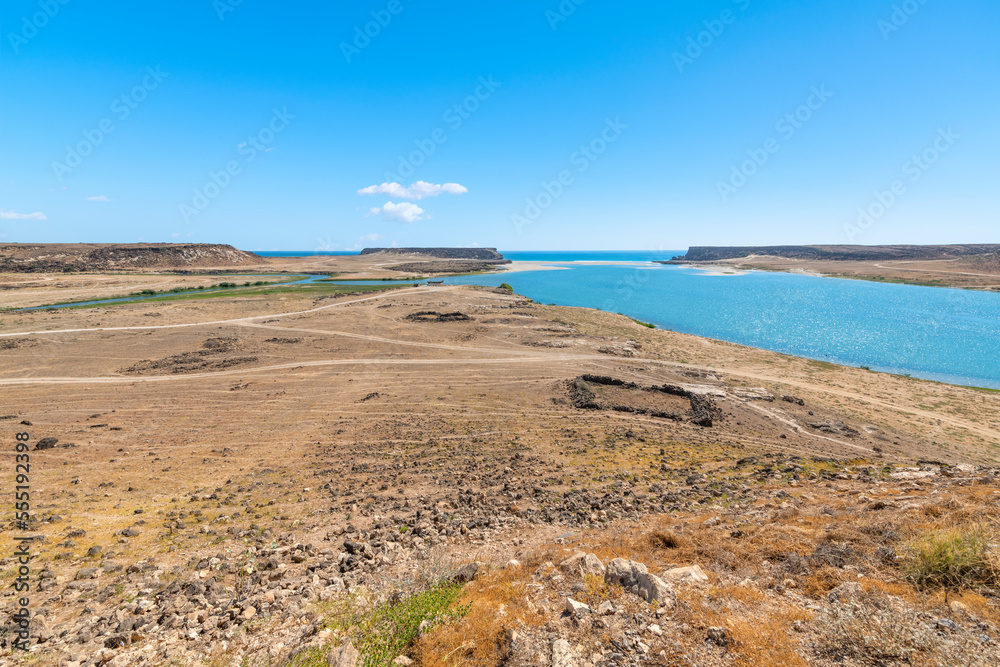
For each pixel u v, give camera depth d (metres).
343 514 16.06
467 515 15.52
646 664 5.48
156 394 36.09
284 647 7.06
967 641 4.93
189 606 9.19
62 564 11.78
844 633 5.36
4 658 7.46
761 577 7.64
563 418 31.45
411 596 8.14
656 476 20.08
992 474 12.80
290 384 39.34
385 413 32.41
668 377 43.53
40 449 24.55
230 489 18.95
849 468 20.08
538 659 5.79
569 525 14.00
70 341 51.81
